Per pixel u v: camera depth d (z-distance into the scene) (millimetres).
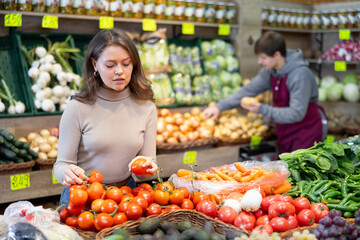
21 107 3377
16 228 1430
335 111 5230
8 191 3033
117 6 3719
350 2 5105
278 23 4840
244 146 4004
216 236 1516
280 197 1839
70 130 2014
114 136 2051
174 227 1632
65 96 3652
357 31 4926
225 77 4531
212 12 4316
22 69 3525
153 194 1817
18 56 3547
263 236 1470
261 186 2010
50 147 3340
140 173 1908
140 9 3838
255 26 4660
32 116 3461
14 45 3561
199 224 1707
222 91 4520
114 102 2062
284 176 2070
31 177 3125
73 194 1660
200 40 4512
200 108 4305
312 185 2178
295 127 3773
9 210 1736
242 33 4590
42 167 3203
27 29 3725
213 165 3871
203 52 4531
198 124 3914
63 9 3484
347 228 1534
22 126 3424
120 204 1693
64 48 3709
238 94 4109
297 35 5398
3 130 3094
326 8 5359
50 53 3672
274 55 3584
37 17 3754
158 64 4055
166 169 3617
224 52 4609
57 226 1595
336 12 4879
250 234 1581
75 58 3820
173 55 4273
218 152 3895
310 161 2312
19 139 3330
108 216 1624
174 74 4258
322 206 1833
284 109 3625
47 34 3719
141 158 1940
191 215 1723
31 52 3627
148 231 1591
